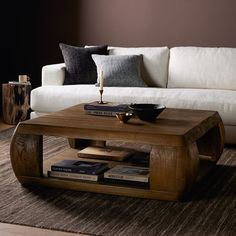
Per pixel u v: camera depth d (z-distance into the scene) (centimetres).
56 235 287
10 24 676
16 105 568
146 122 367
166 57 562
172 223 303
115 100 503
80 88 523
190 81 547
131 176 349
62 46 566
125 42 652
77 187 355
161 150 333
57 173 363
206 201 340
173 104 487
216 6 613
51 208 325
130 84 541
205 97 484
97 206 329
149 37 643
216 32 618
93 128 343
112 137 339
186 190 337
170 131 337
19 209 323
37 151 359
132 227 296
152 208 326
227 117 472
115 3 647
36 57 682
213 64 542
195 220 308
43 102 523
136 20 643
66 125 351
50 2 668
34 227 297
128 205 331
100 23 656
